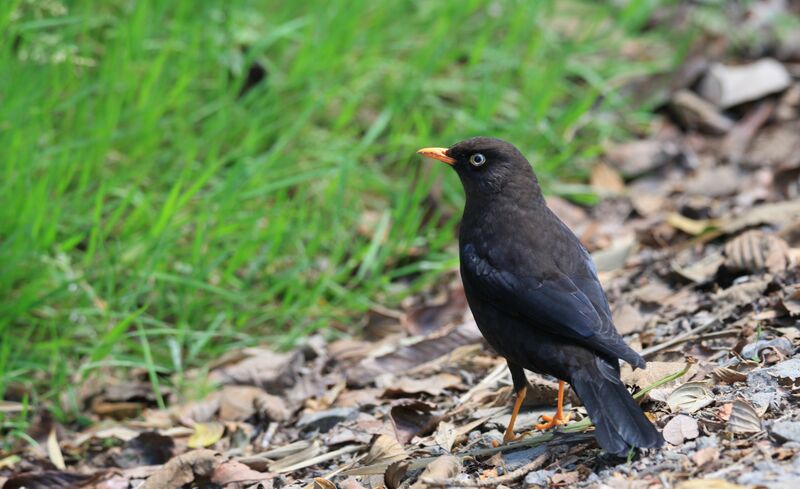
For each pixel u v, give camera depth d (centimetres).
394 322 1151
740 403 734
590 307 762
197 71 1324
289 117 1339
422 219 1284
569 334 752
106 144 1213
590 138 1448
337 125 1342
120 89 1256
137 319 1072
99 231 1126
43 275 1101
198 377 1076
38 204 1101
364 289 1209
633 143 1439
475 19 1570
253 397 1032
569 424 819
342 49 1404
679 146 1425
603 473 702
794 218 1128
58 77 1252
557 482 712
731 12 1673
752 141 1427
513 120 1414
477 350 1019
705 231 1167
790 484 629
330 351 1100
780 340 857
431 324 1132
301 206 1228
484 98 1373
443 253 1263
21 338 1105
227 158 1188
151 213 1212
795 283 961
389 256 1249
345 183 1196
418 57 1429
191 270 1145
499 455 776
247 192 1181
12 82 1191
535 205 836
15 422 1023
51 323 1074
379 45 1458
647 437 689
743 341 879
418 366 1034
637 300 1045
